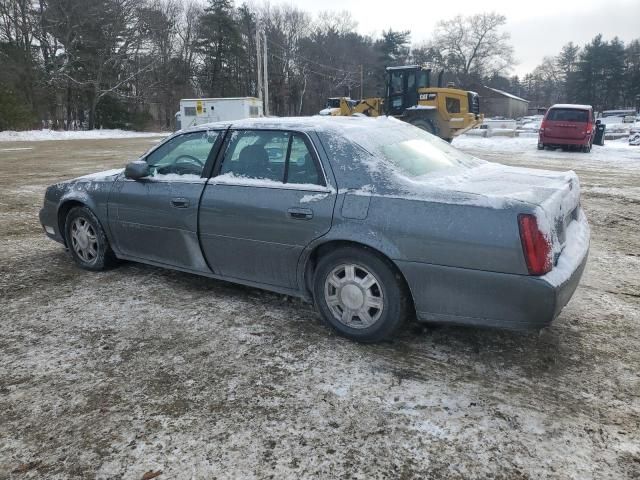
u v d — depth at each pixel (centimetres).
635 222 693
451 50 8738
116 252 469
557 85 11181
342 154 338
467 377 295
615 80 8888
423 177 328
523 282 273
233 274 390
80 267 496
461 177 341
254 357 320
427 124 1977
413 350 327
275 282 369
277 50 7000
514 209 277
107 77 4697
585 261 320
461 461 227
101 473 222
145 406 270
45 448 238
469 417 258
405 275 304
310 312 387
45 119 4356
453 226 287
